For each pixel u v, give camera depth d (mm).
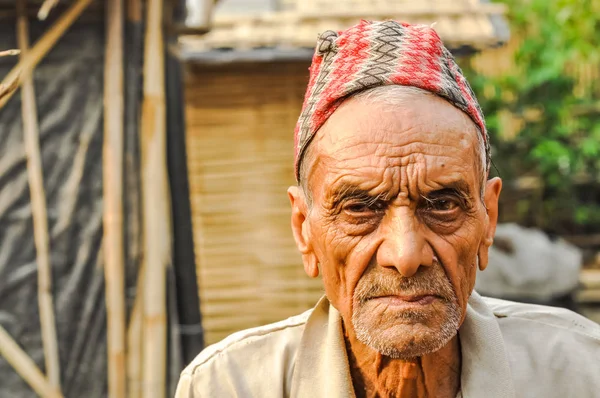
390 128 1266
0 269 3160
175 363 3246
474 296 1518
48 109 3166
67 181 3176
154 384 3178
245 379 1532
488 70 8391
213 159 4875
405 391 1436
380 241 1276
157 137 3186
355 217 1292
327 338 1493
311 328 1534
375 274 1282
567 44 7539
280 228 4867
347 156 1280
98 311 3191
